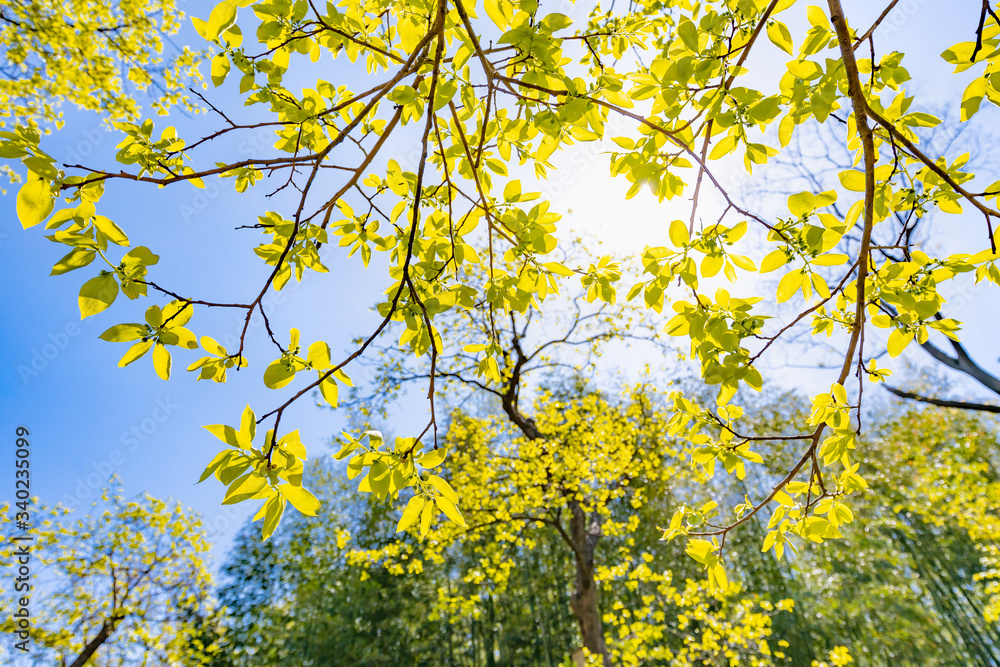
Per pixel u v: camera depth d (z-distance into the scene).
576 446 9.77
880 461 12.30
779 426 12.05
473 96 2.26
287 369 1.62
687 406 2.27
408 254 1.73
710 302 1.92
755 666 7.64
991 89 1.61
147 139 2.00
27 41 5.24
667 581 7.99
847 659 7.04
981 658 13.95
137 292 1.46
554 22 1.76
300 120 2.21
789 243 1.71
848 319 2.16
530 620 15.75
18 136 1.38
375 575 14.79
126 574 9.65
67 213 1.40
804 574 14.53
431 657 16.05
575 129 2.15
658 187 1.93
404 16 2.34
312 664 14.78
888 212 1.92
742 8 1.61
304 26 2.03
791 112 1.75
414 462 1.61
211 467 1.35
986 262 1.82
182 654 9.80
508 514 8.79
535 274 2.27
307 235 2.13
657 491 11.12
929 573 15.14
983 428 12.09
